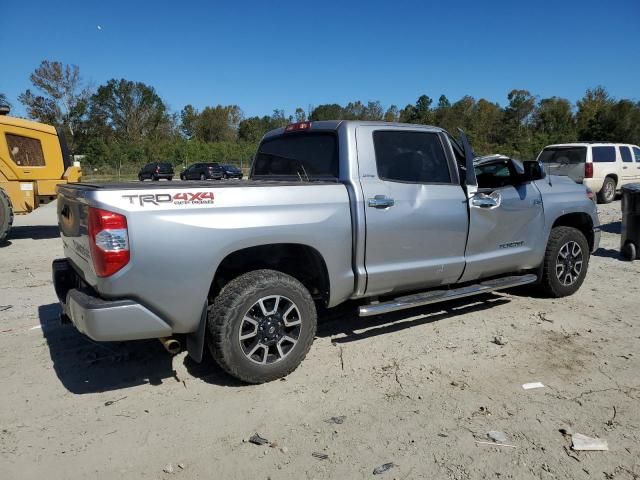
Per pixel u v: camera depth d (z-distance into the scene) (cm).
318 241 396
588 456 298
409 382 391
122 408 357
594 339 472
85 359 436
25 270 786
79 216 366
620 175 1605
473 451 303
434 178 469
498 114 7088
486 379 395
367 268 425
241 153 6262
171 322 354
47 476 285
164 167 4212
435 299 467
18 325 518
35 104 6116
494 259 511
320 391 378
